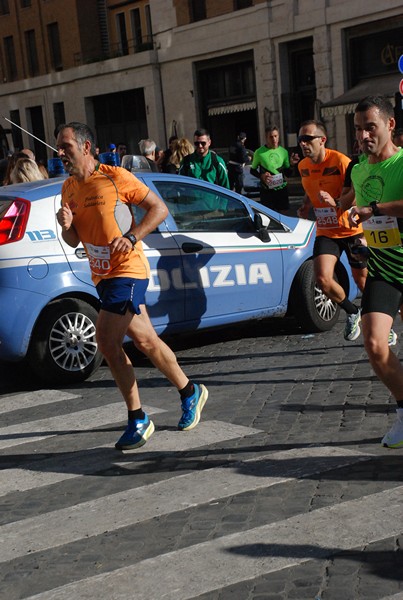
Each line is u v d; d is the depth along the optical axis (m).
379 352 5.59
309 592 4.05
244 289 9.62
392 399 7.11
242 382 8.23
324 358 8.88
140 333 6.43
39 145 57.00
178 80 45.56
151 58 46.22
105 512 5.26
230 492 5.38
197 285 9.22
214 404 7.51
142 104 48.41
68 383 8.69
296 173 38.81
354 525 4.71
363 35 36.19
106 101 50.91
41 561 4.68
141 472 5.93
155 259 8.91
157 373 8.95
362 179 5.84
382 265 5.73
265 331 10.55
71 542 4.88
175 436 6.61
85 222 6.15
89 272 8.62
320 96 38.12
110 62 48.72
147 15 48.88
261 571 4.29
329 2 37.12
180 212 9.29
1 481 6.02
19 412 7.84
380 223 5.63
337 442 6.14
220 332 10.73
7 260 8.18
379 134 5.66
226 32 41.91
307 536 4.62
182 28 44.28
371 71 36.31
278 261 9.91
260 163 15.50
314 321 10.12
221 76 43.44
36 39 55.09
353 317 9.14
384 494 5.09
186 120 45.59
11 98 57.78
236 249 9.57
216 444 6.36
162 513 5.16
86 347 8.68
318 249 8.95
